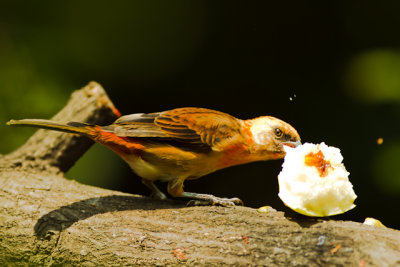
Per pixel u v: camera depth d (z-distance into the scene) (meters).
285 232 6.62
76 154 10.11
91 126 7.62
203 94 14.59
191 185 14.17
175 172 7.90
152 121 7.81
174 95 14.52
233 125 8.14
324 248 6.25
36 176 8.62
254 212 7.13
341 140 13.74
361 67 14.07
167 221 7.16
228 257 6.57
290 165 6.87
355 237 6.22
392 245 6.04
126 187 13.12
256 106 14.48
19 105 12.76
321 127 13.97
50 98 13.00
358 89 13.94
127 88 14.30
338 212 6.69
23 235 7.26
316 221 6.70
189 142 7.83
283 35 14.74
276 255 6.42
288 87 14.41
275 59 14.66
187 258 6.67
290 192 6.80
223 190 14.14
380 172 13.18
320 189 6.67
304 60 14.52
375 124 13.62
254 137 8.27
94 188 8.43
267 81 14.55
